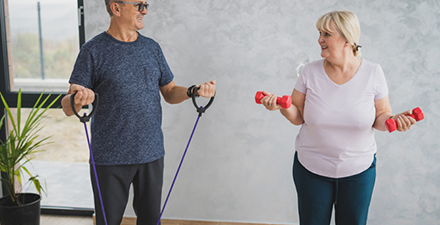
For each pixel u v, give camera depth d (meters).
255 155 2.27
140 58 1.58
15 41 2.46
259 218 2.34
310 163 1.52
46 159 2.74
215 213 2.37
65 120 2.60
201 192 2.35
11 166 2.08
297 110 1.56
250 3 2.12
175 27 2.20
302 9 2.09
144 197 1.68
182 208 2.38
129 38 1.59
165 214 2.40
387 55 2.06
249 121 2.24
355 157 1.46
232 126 2.26
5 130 2.51
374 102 1.48
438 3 1.99
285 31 2.12
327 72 1.48
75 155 2.67
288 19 2.11
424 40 2.03
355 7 2.04
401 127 1.29
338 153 1.45
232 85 2.22
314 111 1.46
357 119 1.41
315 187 1.52
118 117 1.54
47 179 2.83
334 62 1.42
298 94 1.55
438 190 2.16
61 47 2.42
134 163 1.58
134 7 1.50
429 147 2.12
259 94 1.43
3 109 2.50
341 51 1.40
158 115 1.66
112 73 1.52
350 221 1.52
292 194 2.28
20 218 2.06
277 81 2.18
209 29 2.18
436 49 2.03
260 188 2.30
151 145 1.61
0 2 2.41
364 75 1.43
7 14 2.43
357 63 1.44
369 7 2.04
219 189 2.33
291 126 2.22
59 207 2.55
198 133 2.29
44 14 2.40
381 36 2.05
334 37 1.38
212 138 2.29
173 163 2.34
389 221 2.23
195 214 2.38
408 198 2.19
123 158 1.56
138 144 1.57
